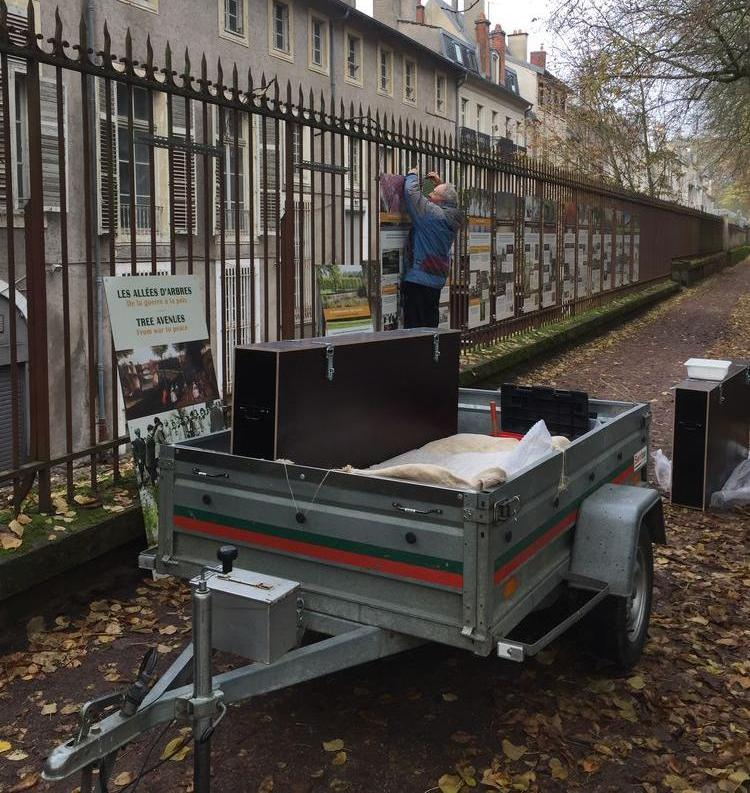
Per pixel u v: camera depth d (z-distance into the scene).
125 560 5.02
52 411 14.30
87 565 4.75
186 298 5.36
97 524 4.67
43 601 4.49
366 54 32.97
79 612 4.58
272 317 10.27
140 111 16.02
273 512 3.31
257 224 14.10
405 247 8.77
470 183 10.77
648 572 4.25
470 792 3.23
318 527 3.21
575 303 16.70
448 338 4.72
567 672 4.16
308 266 12.43
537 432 3.71
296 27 27.44
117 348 4.83
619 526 3.75
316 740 3.55
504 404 5.12
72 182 15.18
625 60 17.70
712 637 4.59
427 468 3.14
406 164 8.77
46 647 4.23
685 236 34.88
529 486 3.22
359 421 3.95
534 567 3.38
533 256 13.75
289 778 3.30
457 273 10.65
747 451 7.61
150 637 4.39
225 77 23.78
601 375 12.96
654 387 12.11
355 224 11.03
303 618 3.26
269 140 15.03
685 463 6.66
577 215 16.38
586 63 18.62
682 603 5.00
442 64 39.97
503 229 12.20
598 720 3.75
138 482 4.80
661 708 3.85
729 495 6.69
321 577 3.24
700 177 33.25
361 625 3.15
